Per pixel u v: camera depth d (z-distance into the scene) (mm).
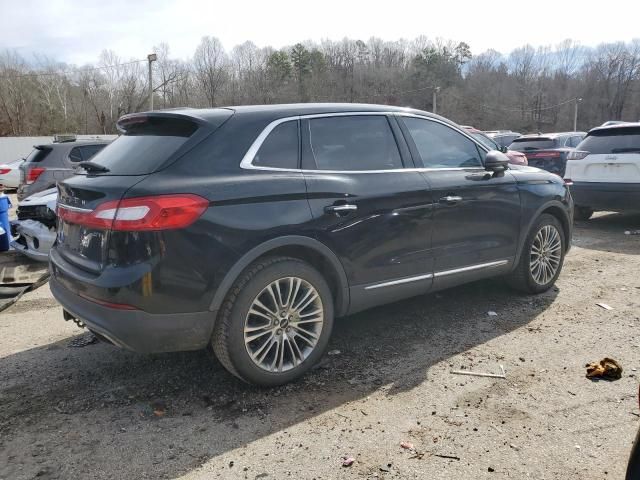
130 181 3109
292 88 69312
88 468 2713
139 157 3328
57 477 2645
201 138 3271
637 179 7945
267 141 3471
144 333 3004
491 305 4926
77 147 9609
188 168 3156
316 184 3516
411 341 4172
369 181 3797
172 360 3918
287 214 3354
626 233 8312
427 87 74375
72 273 3312
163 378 3648
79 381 3635
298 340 3582
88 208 3225
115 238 3020
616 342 4059
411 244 3990
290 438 2930
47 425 3104
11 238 7363
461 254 4348
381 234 3801
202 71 66250
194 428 3045
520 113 87500
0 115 61906
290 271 3400
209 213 3084
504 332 4305
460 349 4000
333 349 4051
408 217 3939
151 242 2951
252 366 3314
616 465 2637
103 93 63844
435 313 4754
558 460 2684
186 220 3004
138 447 2879
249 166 3340
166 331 3041
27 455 2822
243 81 68188
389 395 3355
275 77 69312
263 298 3359
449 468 2643
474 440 2863
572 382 3459
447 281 4309
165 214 2957
